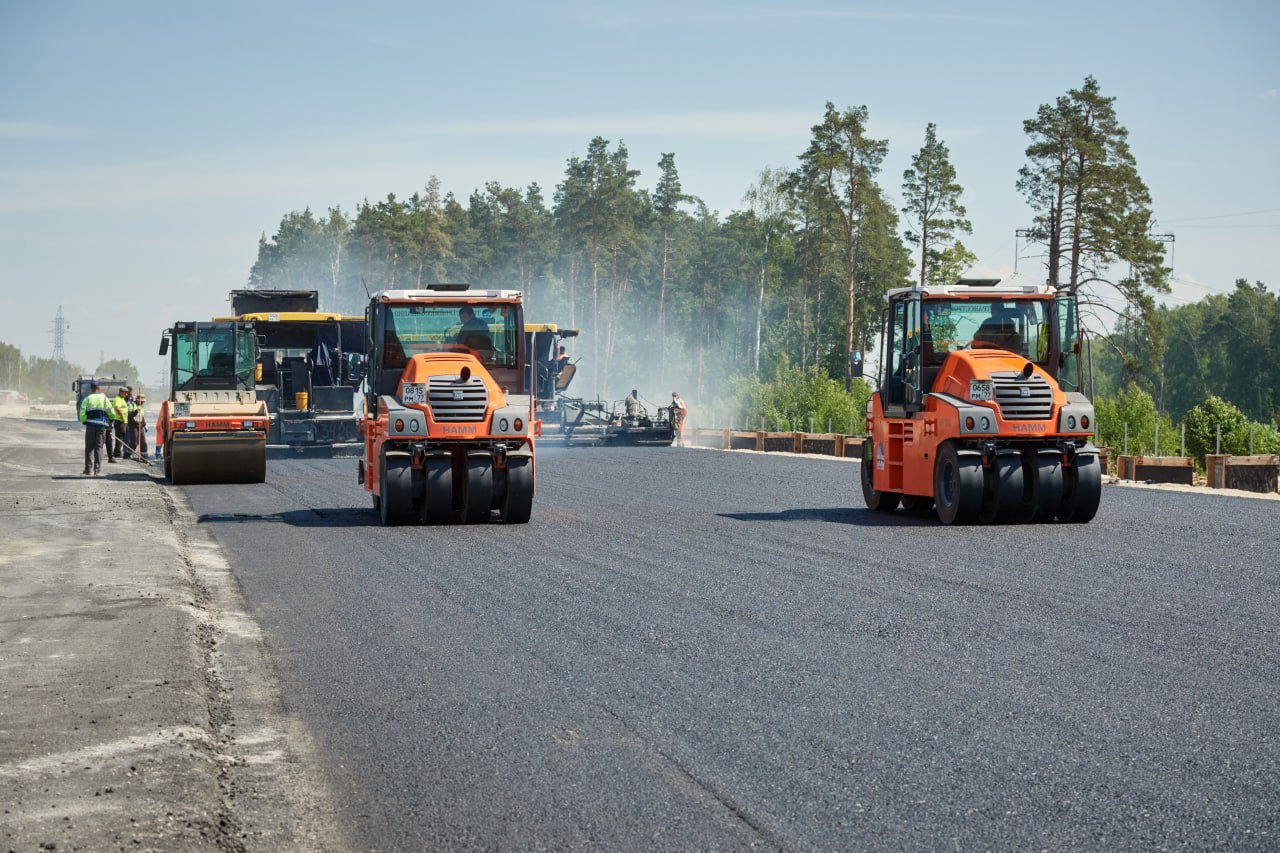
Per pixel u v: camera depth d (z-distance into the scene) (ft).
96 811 20.85
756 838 19.98
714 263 448.24
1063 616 38.86
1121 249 225.97
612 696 29.19
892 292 74.08
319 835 20.39
